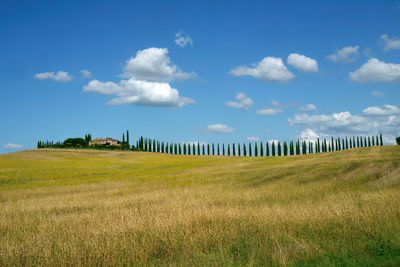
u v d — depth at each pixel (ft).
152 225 27.55
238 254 20.21
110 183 99.66
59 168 165.07
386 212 28.91
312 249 20.80
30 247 22.89
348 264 17.93
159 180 105.91
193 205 44.19
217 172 127.34
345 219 26.61
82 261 20.57
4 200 65.92
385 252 19.65
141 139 511.81
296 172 101.65
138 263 20.13
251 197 52.85
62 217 37.04
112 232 25.52
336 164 106.83
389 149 174.70
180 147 447.83
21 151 354.13
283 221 27.78
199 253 21.01
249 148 393.91
